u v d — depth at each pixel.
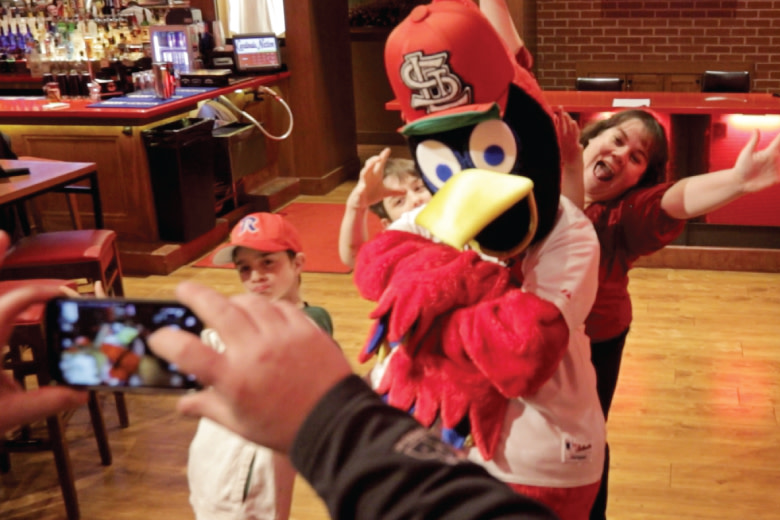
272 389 0.51
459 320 1.34
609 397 2.32
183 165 5.54
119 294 3.85
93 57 7.03
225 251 2.33
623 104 5.14
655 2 8.04
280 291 2.31
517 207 1.35
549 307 1.33
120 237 5.67
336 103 7.40
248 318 0.53
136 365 0.72
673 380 3.87
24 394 0.56
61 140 5.57
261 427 0.52
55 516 3.06
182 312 0.73
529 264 1.45
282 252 2.29
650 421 3.54
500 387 1.33
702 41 8.04
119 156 5.52
